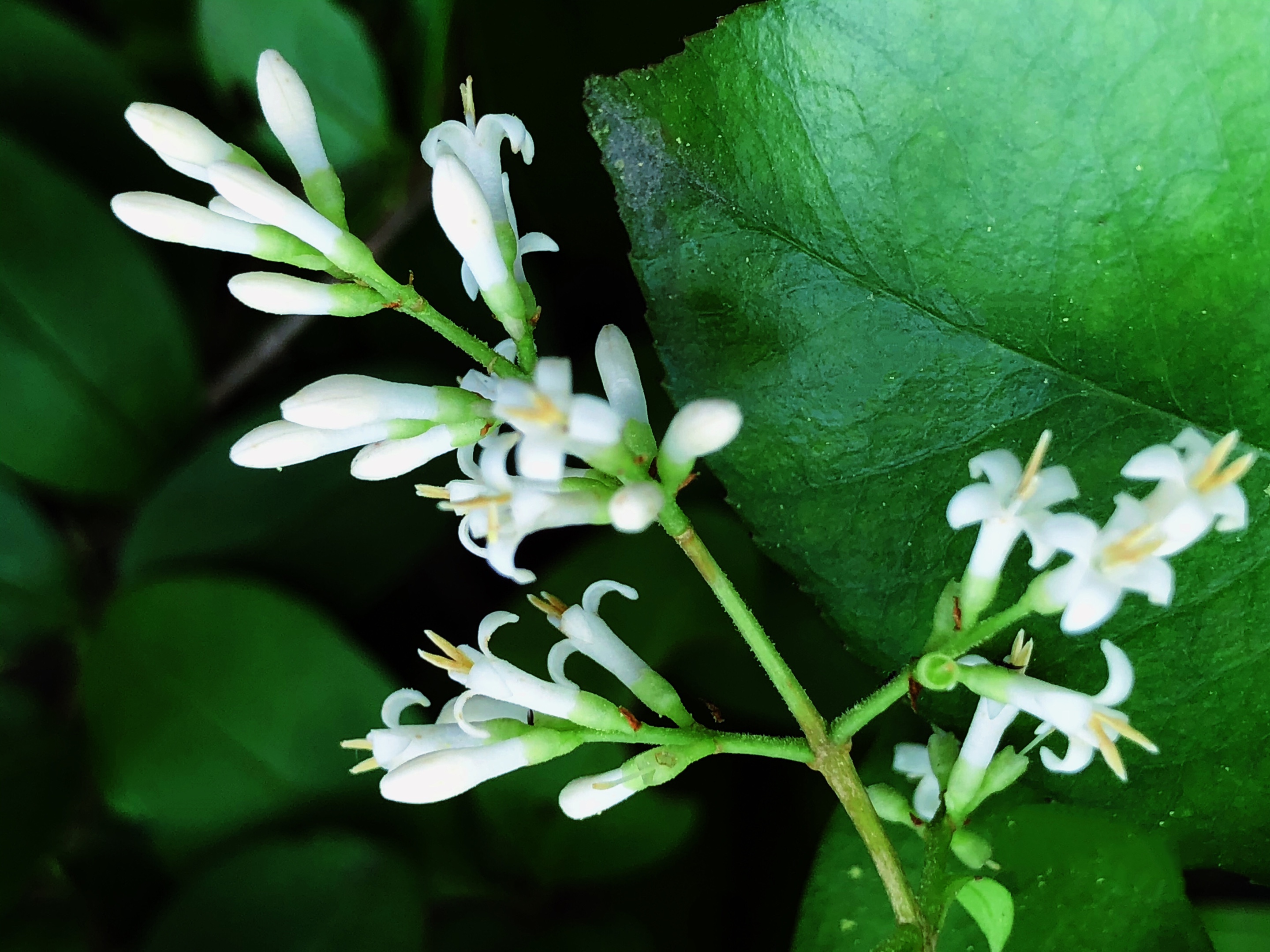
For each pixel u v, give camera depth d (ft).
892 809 0.26
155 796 0.32
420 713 0.34
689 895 0.32
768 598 0.31
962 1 0.24
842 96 0.25
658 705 0.25
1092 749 0.24
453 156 0.23
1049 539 0.22
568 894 0.32
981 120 0.24
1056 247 0.25
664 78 0.25
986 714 0.24
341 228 0.24
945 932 0.27
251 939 0.31
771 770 0.32
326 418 0.23
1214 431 0.25
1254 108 0.23
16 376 0.34
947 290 0.25
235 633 0.32
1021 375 0.25
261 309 0.24
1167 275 0.24
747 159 0.25
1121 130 0.24
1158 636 0.25
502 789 0.31
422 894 0.31
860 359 0.26
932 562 0.26
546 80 0.31
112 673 0.32
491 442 0.23
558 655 0.25
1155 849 0.26
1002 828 0.27
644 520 0.22
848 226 0.25
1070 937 0.26
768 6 0.24
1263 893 0.29
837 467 0.26
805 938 0.27
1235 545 0.25
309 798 0.32
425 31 0.32
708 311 0.26
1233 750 0.25
